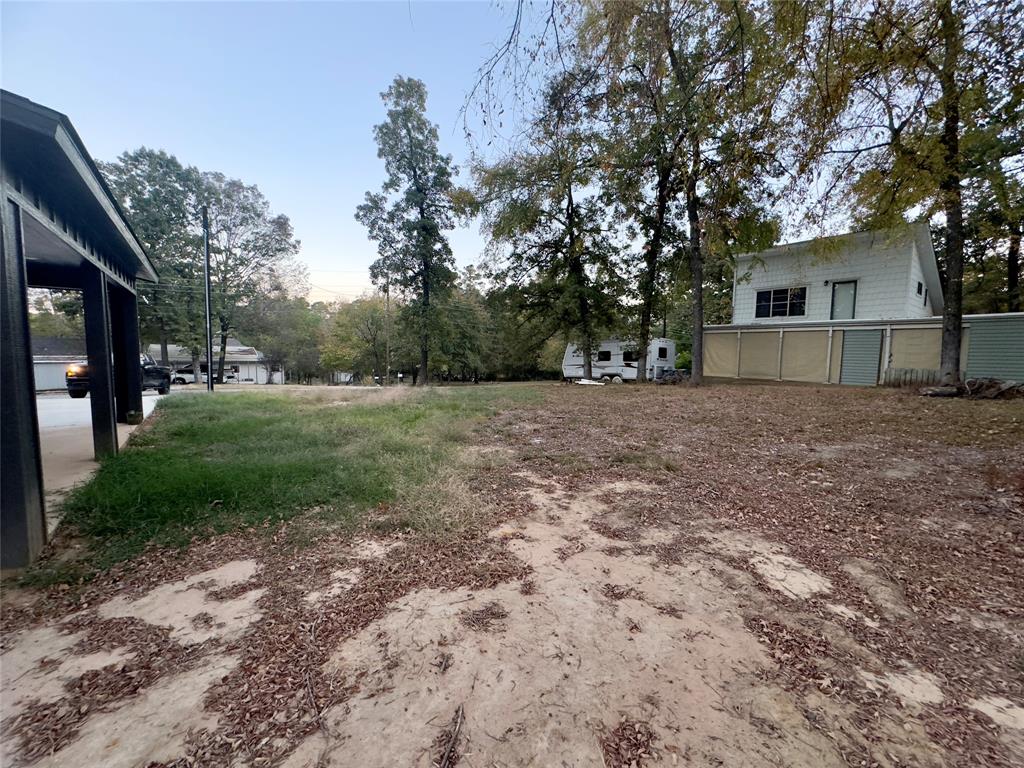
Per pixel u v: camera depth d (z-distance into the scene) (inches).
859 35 147.2
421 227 910.4
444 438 259.6
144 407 440.5
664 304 716.0
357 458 206.5
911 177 279.1
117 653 80.7
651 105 176.4
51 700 69.3
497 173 603.2
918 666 79.0
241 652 81.2
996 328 481.4
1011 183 350.6
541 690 72.0
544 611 94.3
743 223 369.4
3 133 110.0
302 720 66.0
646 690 72.1
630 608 95.7
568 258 722.8
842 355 584.7
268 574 109.4
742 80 159.3
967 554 120.2
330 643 83.8
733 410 356.8
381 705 68.9
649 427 296.4
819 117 162.6
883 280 575.8
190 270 1123.9
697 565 115.1
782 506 155.5
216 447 233.9
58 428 307.4
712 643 84.5
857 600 99.6
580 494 168.9
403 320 997.2
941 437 243.8
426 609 94.8
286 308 1288.1
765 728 64.9
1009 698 71.6
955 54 176.1
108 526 131.6
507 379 1421.0
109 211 173.6
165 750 60.6
